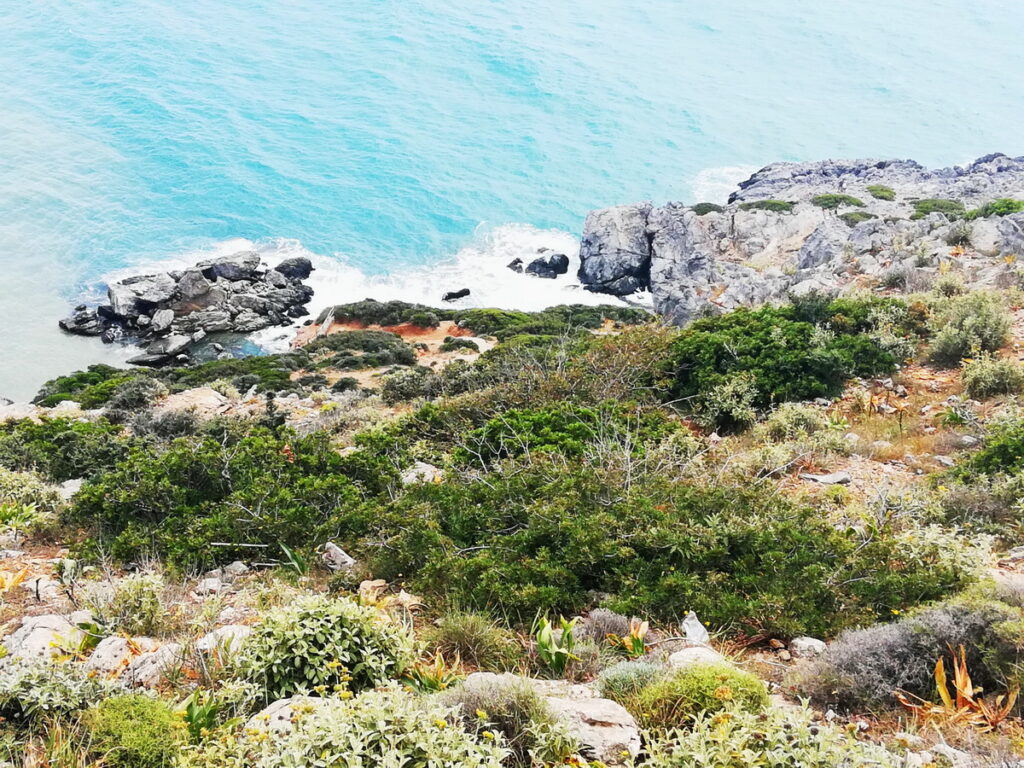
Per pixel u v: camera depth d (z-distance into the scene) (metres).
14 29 123.75
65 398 28.27
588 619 7.11
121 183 84.81
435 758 4.12
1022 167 69.12
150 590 7.57
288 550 9.39
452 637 6.76
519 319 51.69
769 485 10.11
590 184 94.12
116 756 4.63
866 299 17.97
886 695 5.46
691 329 18.20
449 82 120.81
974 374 13.68
